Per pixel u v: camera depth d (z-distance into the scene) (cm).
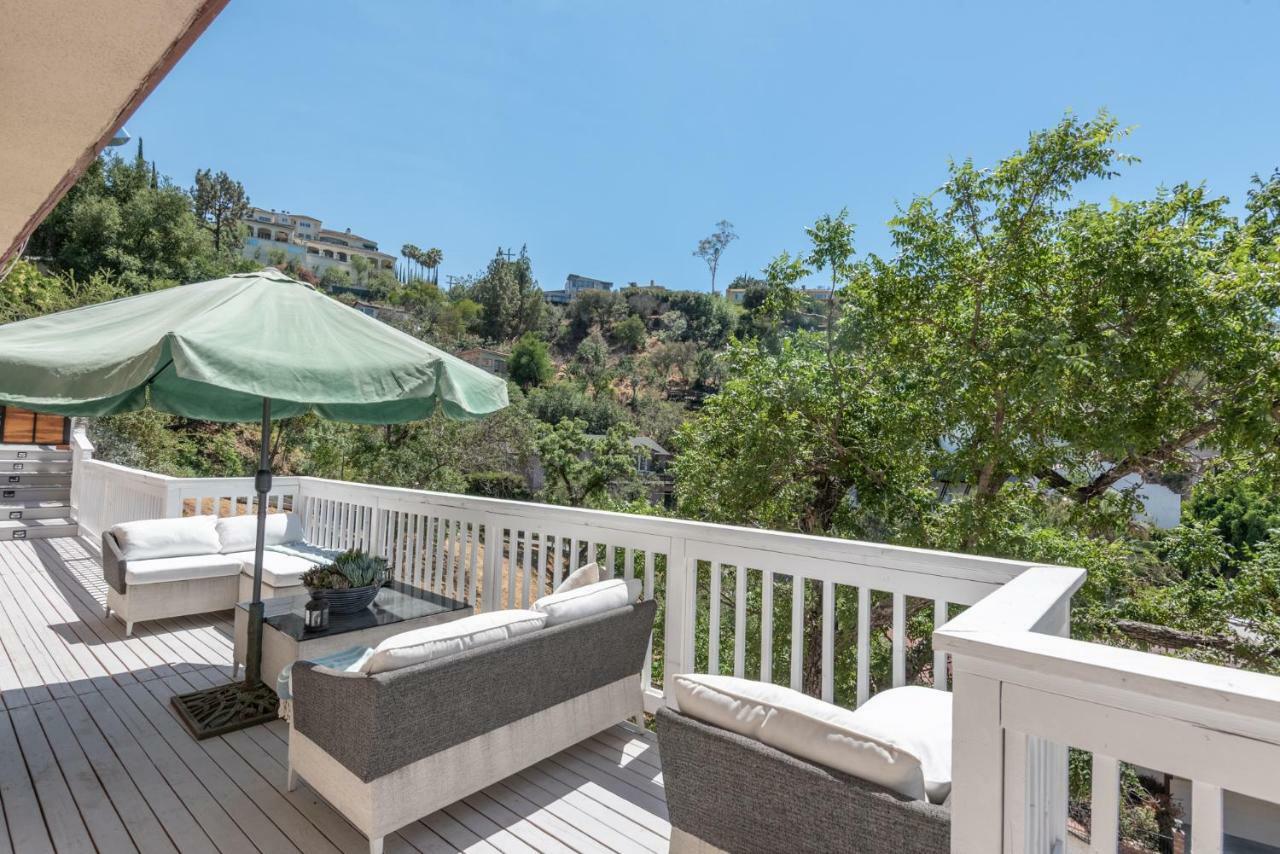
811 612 794
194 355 214
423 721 195
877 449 866
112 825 208
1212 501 849
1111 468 815
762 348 931
